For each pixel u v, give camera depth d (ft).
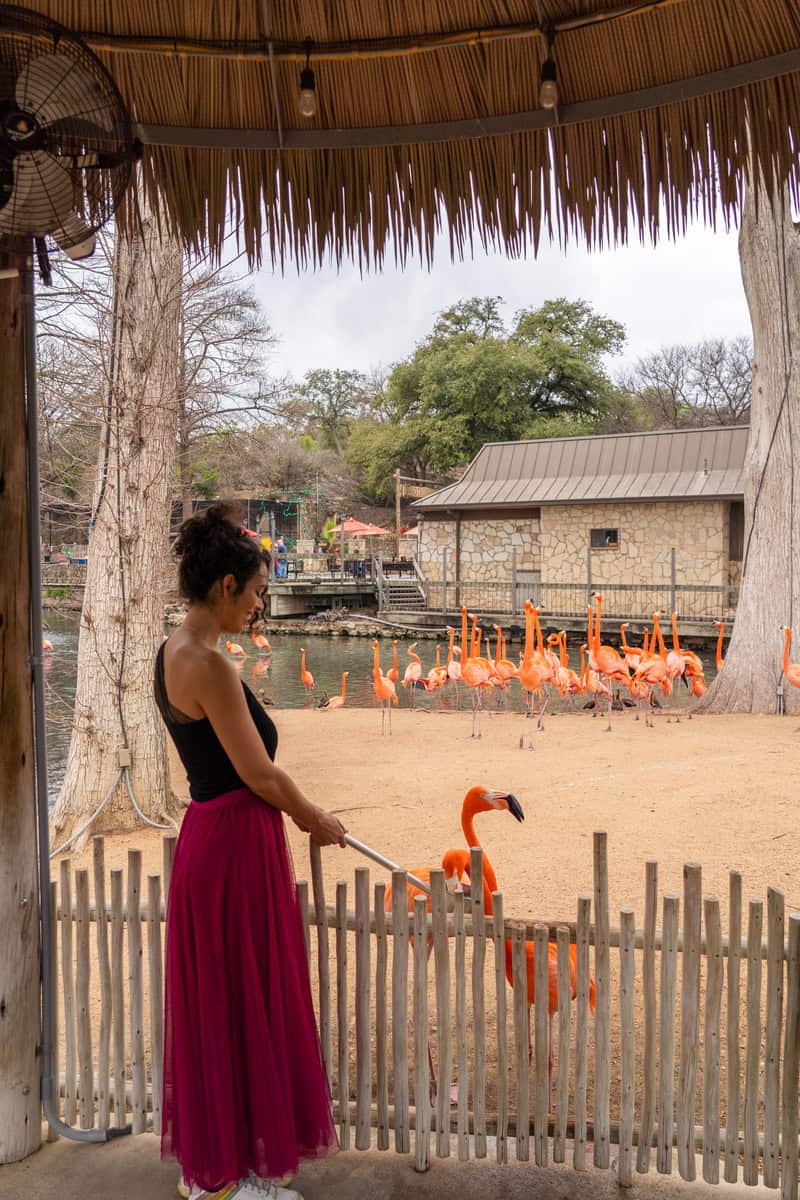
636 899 15.70
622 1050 8.19
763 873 16.78
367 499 169.48
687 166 9.14
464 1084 8.52
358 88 9.61
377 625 95.30
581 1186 8.20
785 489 42.16
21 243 8.89
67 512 29.50
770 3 8.21
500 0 8.70
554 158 9.62
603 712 46.14
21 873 8.86
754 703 42.57
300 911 8.56
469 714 44.73
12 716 8.81
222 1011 7.35
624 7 8.46
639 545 84.53
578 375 134.51
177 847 7.69
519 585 88.79
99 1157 8.86
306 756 32.60
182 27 9.18
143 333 23.11
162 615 24.16
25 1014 8.89
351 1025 12.00
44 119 8.38
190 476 37.91
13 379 8.92
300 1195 7.93
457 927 8.45
